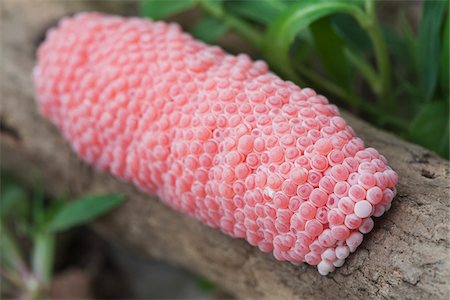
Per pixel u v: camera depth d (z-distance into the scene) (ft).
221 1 0.67
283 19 0.61
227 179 0.50
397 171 0.53
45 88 0.60
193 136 0.51
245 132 0.50
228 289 0.62
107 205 0.63
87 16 0.61
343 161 0.48
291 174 0.48
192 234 0.60
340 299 0.51
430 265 0.48
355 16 0.60
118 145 0.56
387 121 0.66
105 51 0.57
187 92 0.53
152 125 0.54
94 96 0.56
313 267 0.52
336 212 0.48
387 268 0.49
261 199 0.49
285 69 0.63
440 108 0.61
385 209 0.49
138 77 0.55
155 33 0.57
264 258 0.56
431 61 0.61
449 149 0.60
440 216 0.49
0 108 0.68
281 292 0.56
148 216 0.63
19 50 0.68
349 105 0.68
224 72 0.53
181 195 0.53
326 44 0.62
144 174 0.55
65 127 0.60
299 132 0.49
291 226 0.49
